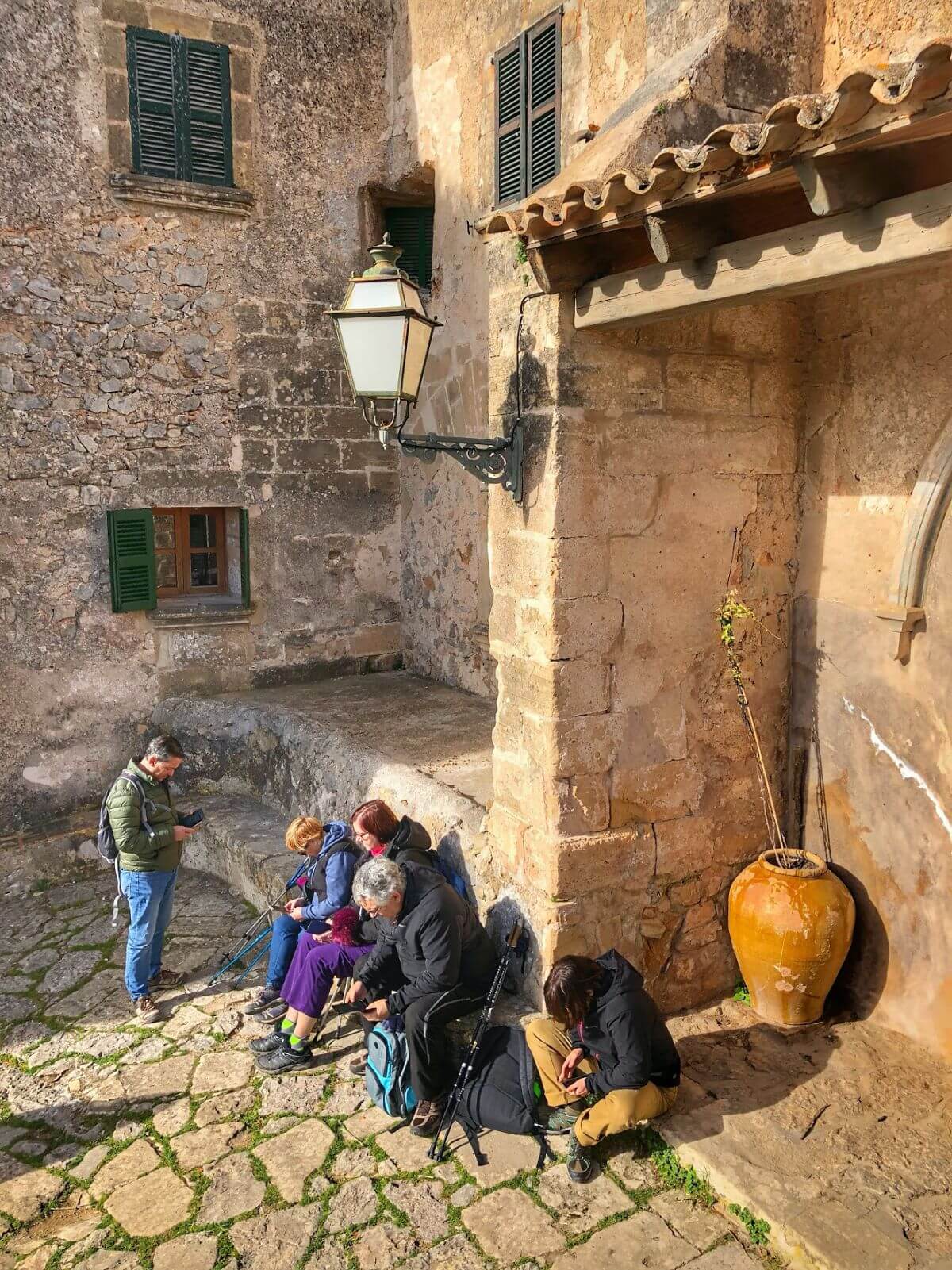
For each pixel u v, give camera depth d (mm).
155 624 7117
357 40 7359
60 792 6863
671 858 4082
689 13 4008
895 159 2371
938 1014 3771
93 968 5312
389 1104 3746
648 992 4109
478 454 3783
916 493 3594
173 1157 3637
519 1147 3549
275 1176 3502
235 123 7008
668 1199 3271
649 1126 3486
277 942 4629
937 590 3609
